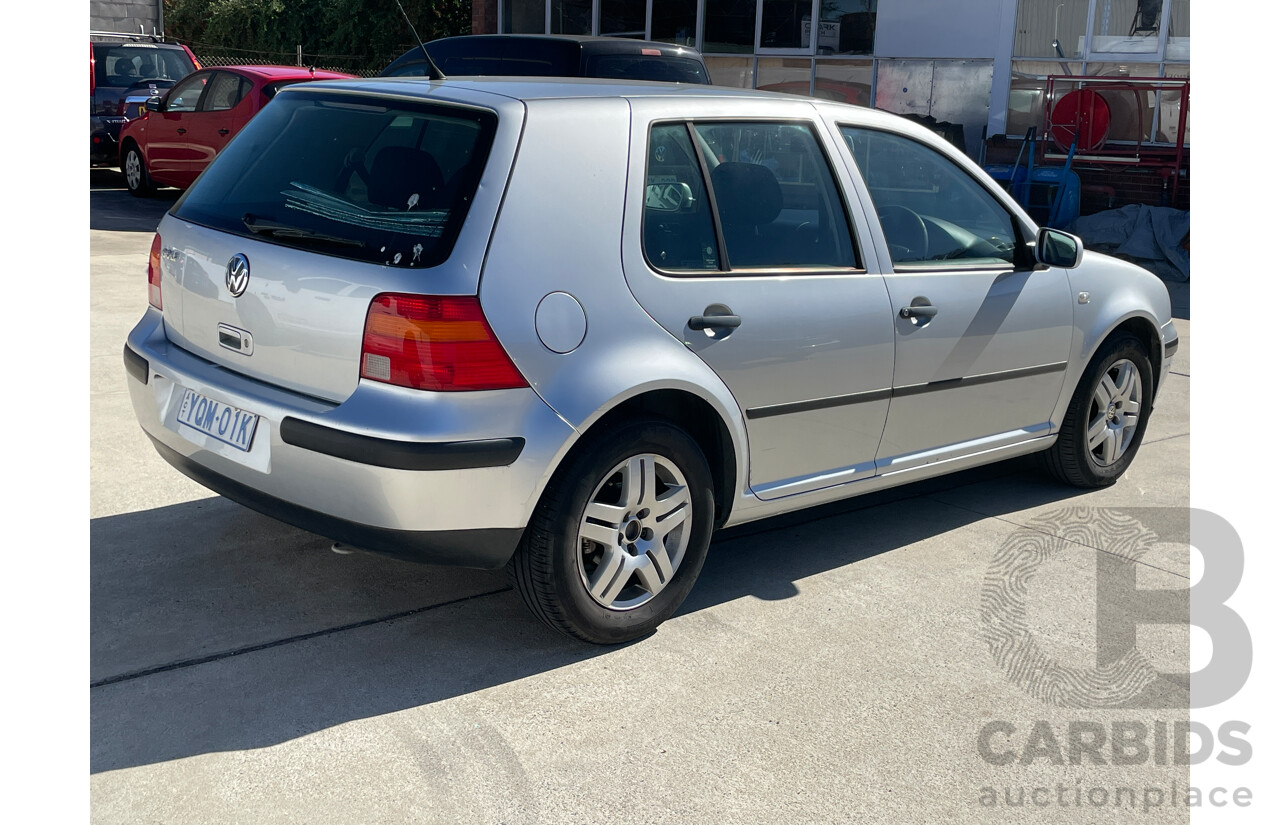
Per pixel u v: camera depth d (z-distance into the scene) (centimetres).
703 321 343
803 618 375
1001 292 443
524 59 888
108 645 328
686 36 1603
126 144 1390
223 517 427
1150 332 529
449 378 296
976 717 319
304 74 1230
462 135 318
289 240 323
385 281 298
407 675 323
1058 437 504
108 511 426
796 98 396
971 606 390
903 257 412
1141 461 573
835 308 380
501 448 304
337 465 301
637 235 334
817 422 385
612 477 337
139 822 253
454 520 304
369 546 310
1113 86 1277
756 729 306
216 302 336
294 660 327
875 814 272
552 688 321
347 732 293
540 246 312
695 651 348
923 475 434
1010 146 1375
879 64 1468
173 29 3002
